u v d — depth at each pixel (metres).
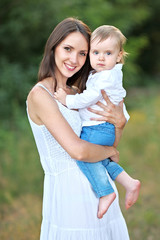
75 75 2.54
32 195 5.05
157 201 4.89
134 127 8.15
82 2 10.40
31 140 6.62
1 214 4.48
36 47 10.52
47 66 2.26
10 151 5.93
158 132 7.72
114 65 2.39
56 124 2.06
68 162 2.18
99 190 2.15
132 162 6.29
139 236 3.96
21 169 5.51
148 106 10.74
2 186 5.12
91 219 2.17
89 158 2.09
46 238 2.27
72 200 2.16
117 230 2.30
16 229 4.09
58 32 2.20
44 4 9.38
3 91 8.57
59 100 2.21
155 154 6.43
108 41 2.33
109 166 2.32
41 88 2.12
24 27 9.64
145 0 16.36
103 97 2.28
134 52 11.09
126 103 11.04
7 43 9.95
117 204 2.35
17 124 7.57
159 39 19.03
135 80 14.19
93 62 2.38
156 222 4.24
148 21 17.97
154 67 19.09
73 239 2.15
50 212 2.26
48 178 2.26
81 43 2.22
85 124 2.30
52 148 2.18
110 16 11.57
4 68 9.12
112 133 2.30
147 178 5.68
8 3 9.45
